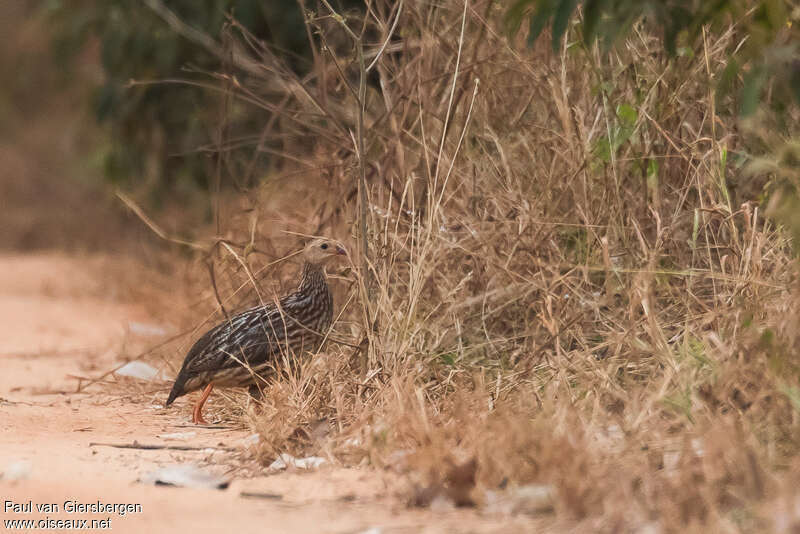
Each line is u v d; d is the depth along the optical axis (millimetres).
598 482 7258
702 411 8359
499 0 12172
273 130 16234
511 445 7895
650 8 8773
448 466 7707
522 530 6832
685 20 8969
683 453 7395
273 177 13336
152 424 11086
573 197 11570
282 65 15266
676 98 11352
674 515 6688
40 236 37188
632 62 11656
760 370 8539
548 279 11188
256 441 9555
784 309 9094
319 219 13000
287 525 7148
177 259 19531
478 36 11867
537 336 10812
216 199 12852
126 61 20016
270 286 12945
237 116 16984
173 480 8328
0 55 43531
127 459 9258
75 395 12742
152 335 16609
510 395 9703
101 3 20953
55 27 25094
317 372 10547
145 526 7195
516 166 12039
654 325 9461
